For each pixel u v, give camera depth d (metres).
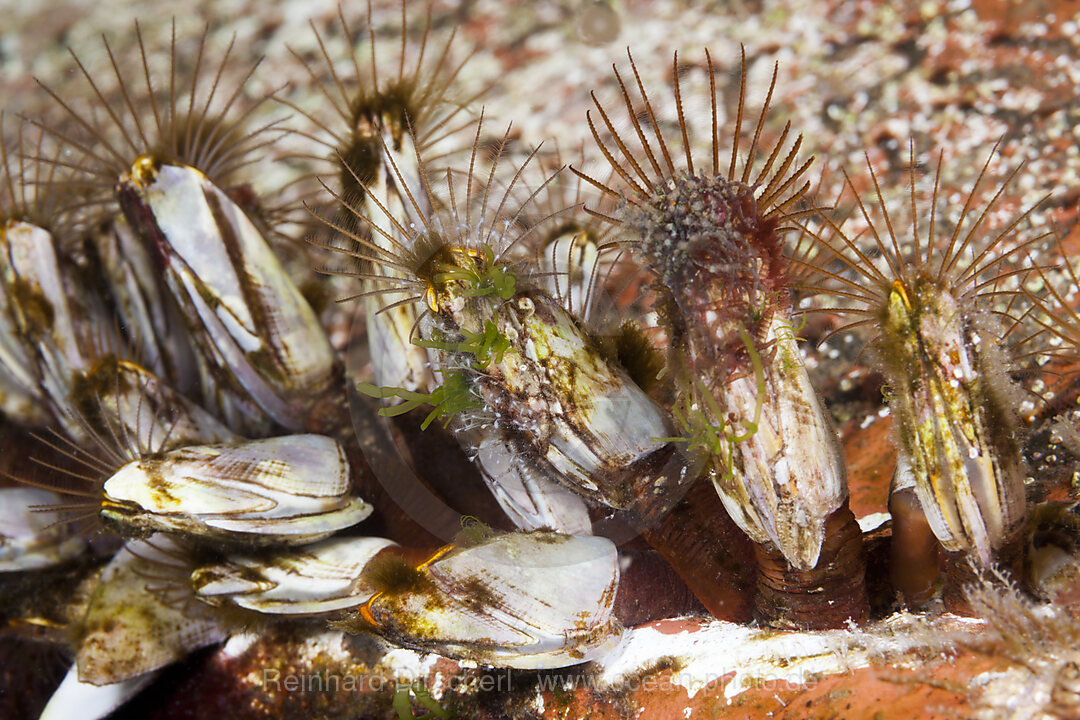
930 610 0.29
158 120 0.33
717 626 0.30
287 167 0.36
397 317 0.31
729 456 0.29
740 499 0.29
